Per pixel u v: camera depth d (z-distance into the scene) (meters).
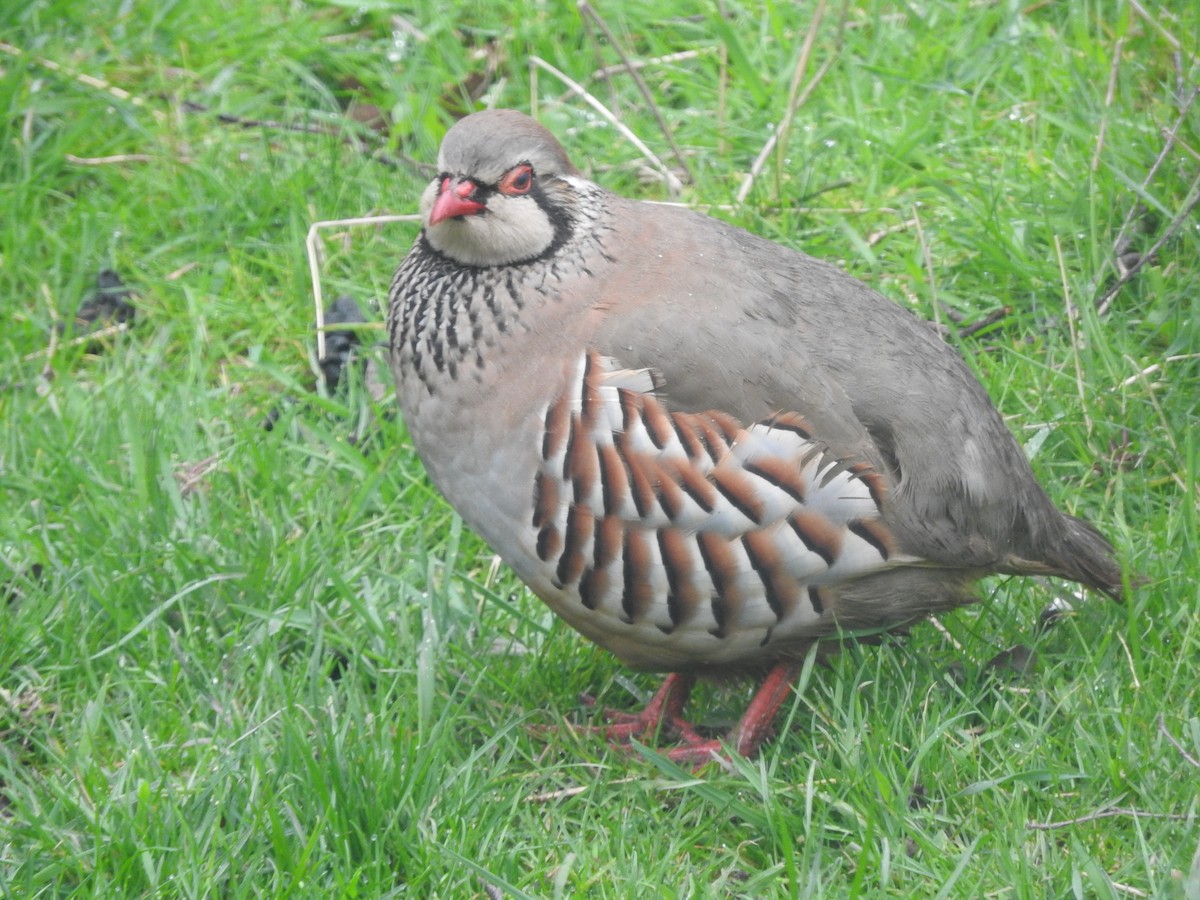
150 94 13.33
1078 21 13.07
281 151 13.02
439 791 7.77
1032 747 7.95
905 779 7.71
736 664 8.48
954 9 13.73
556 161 8.12
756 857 7.71
